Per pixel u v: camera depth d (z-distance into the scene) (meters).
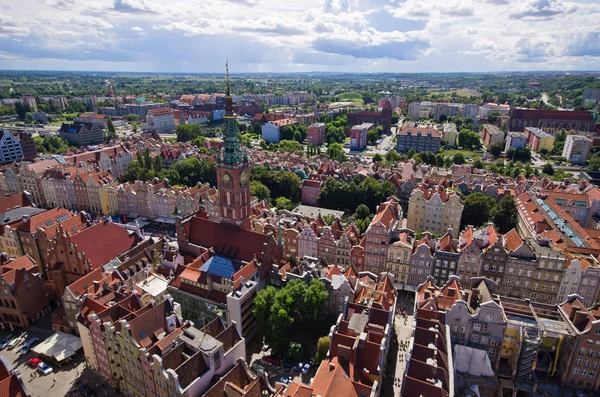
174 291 116.81
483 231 143.62
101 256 126.81
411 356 84.25
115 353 88.56
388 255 135.00
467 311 98.25
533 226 151.62
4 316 116.25
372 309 95.25
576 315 95.06
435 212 174.25
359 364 82.75
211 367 78.88
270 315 101.06
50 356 100.25
